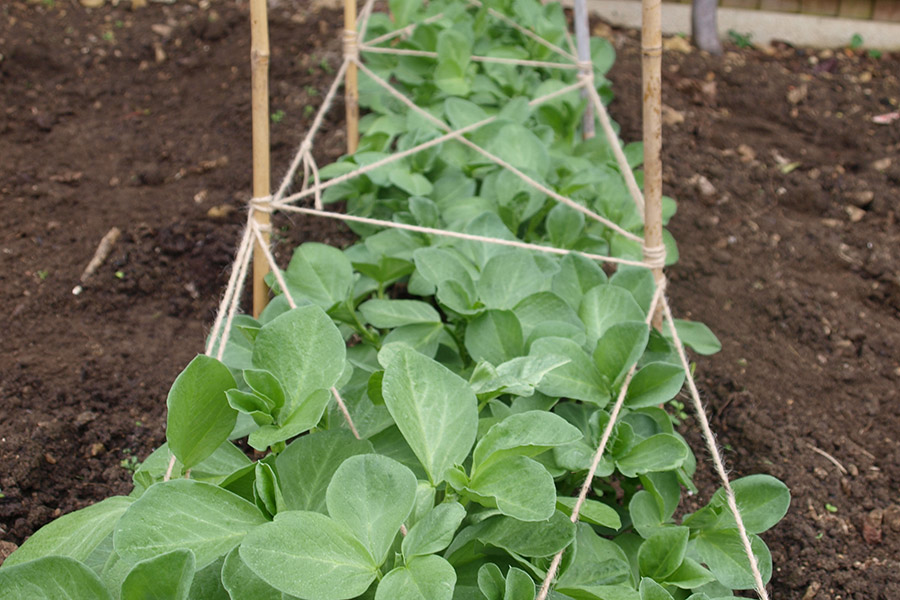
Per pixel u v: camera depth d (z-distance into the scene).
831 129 3.78
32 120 3.54
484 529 1.45
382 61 3.65
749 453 2.36
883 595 1.94
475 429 1.51
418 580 1.23
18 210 3.04
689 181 3.38
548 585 1.34
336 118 3.63
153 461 1.68
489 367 1.68
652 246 2.18
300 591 1.16
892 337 2.76
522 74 3.65
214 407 1.45
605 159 3.20
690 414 2.48
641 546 1.54
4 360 2.46
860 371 2.64
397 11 3.68
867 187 3.39
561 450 1.66
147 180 3.25
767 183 3.45
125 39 4.20
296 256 2.13
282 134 3.54
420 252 2.01
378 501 1.31
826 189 3.43
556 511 1.42
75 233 2.96
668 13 4.70
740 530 1.52
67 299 2.71
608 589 1.38
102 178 3.26
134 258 2.87
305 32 4.27
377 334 2.17
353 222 2.69
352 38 3.08
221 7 4.50
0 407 2.30
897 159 3.56
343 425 1.73
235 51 4.12
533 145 2.82
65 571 1.17
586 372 1.79
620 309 1.98
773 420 2.46
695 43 4.45
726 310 2.87
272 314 1.95
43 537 1.42
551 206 2.84
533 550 1.39
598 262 2.73
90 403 2.36
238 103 3.70
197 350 2.61
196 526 1.30
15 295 2.69
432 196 2.78
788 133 3.81
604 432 1.66
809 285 2.96
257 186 2.26
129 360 2.53
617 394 1.81
